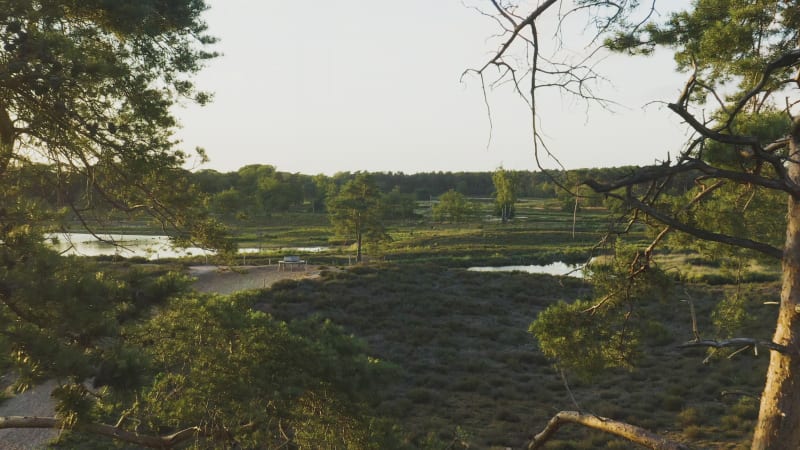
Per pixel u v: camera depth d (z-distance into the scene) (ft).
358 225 240.73
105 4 32.58
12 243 22.07
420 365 89.76
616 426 21.40
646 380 82.99
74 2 32.24
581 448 57.31
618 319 26.05
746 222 25.54
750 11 22.93
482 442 59.11
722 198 25.54
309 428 35.78
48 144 32.07
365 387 34.32
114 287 23.62
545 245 316.40
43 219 24.23
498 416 67.77
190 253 42.14
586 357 25.44
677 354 94.84
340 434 34.81
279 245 331.77
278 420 34.50
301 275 161.58
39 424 27.17
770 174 24.23
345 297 131.54
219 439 34.12
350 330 110.42
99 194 36.68
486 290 148.87
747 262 31.81
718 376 80.89
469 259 263.29
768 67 14.39
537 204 654.94
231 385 32.60
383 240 242.99
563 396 76.84
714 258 27.91
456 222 477.36
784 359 18.21
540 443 25.57
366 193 243.81
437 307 128.67
